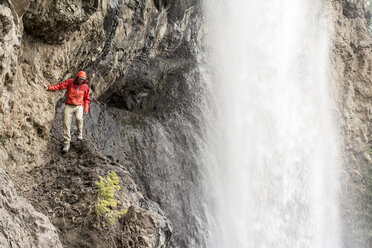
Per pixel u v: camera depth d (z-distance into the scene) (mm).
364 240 20938
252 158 15164
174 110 12844
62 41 7984
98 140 10109
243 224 13062
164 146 11555
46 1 6996
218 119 14266
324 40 21906
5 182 4906
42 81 7773
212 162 12891
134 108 12273
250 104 16297
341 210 21172
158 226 6324
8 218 4488
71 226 5691
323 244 19078
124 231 5926
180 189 11172
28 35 7352
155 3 12758
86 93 8312
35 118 7262
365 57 23781
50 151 7816
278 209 15922
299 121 19203
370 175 22016
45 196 6273
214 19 15953
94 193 6336
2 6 5203
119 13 9812
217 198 12281
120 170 7949
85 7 7750
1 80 5559
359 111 23203
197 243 10641
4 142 6395
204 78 14500
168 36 14109
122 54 11547
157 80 13320
